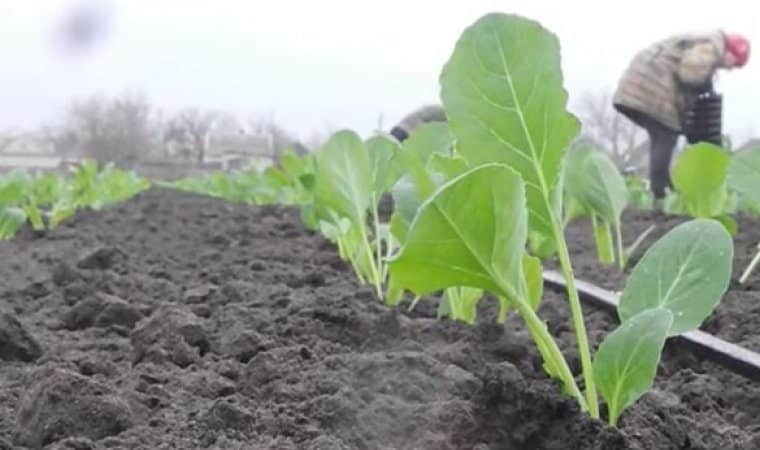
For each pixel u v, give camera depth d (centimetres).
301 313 77
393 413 53
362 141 85
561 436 50
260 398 57
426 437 50
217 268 123
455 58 54
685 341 72
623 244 154
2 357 70
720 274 54
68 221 211
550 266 122
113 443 49
